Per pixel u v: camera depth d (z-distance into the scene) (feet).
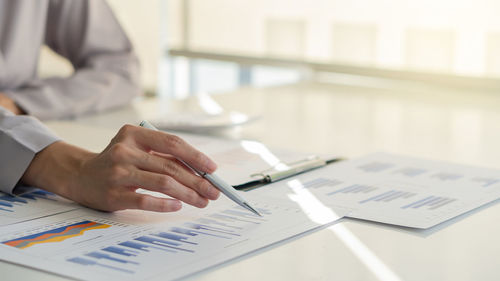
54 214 2.39
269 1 8.53
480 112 4.64
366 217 2.35
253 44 8.77
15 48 4.50
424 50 7.29
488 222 2.34
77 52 5.01
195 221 2.30
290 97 5.17
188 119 4.09
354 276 1.85
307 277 1.84
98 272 1.84
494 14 6.77
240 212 2.40
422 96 5.27
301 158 3.21
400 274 1.86
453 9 7.02
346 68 7.01
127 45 5.09
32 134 2.74
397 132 3.97
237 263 1.93
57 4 4.94
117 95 4.67
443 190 2.71
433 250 2.06
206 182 2.36
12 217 2.35
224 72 9.18
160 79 9.57
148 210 2.33
